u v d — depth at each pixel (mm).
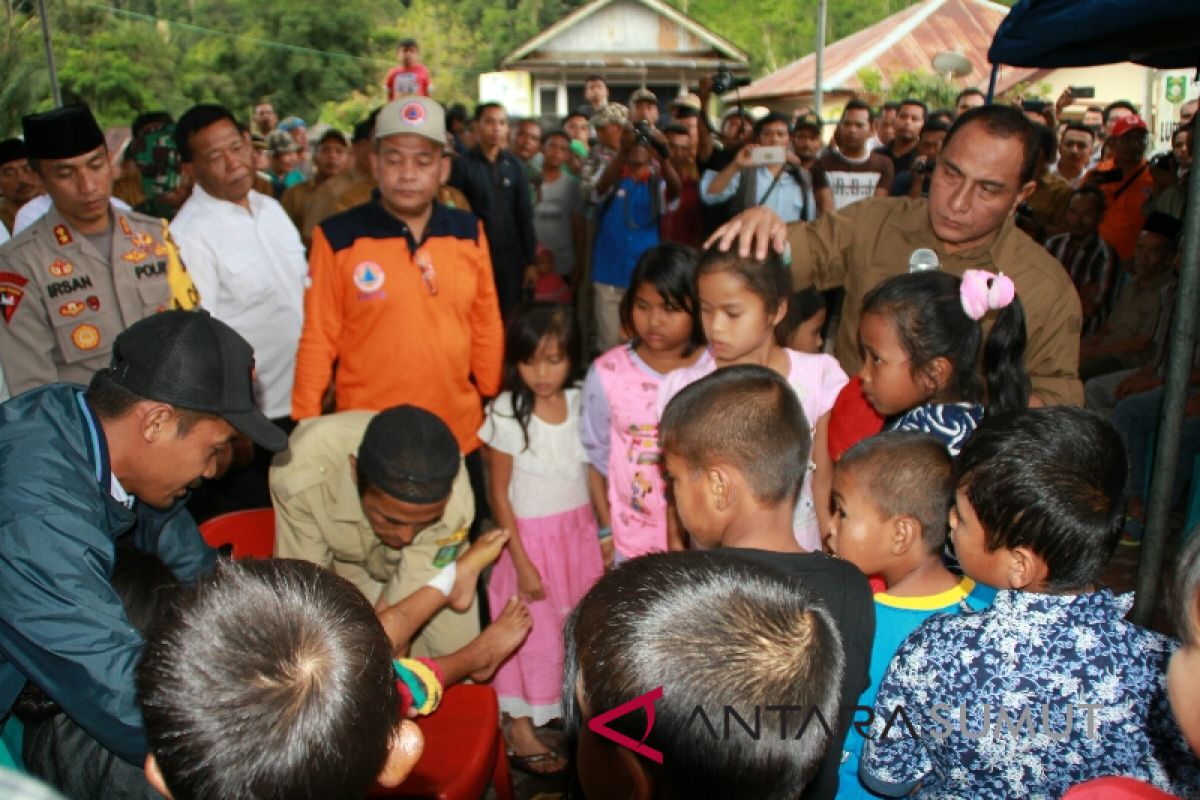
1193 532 932
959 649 1314
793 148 6941
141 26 21422
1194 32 2357
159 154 4844
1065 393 2172
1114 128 7734
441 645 2391
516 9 31438
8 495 1390
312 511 2283
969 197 2072
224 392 1574
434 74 28828
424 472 1966
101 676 1310
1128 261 4875
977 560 1403
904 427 1826
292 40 24703
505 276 6168
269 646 946
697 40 23906
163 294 2928
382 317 2924
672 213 5867
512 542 2697
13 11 13219
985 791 1333
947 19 19953
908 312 1771
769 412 1537
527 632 2295
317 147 6574
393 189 2887
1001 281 1763
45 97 13234
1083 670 1267
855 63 18531
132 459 1553
